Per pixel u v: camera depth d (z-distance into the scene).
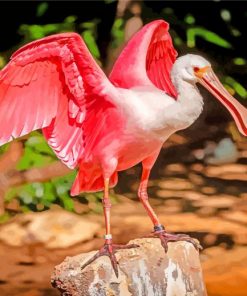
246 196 13.75
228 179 14.71
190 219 12.52
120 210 12.95
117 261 6.88
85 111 6.80
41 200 12.89
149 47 7.31
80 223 11.75
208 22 20.25
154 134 6.65
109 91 6.63
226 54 20.23
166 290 6.97
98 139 6.74
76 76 6.71
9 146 13.49
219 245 11.48
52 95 6.82
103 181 6.93
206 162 15.77
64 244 11.38
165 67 7.48
